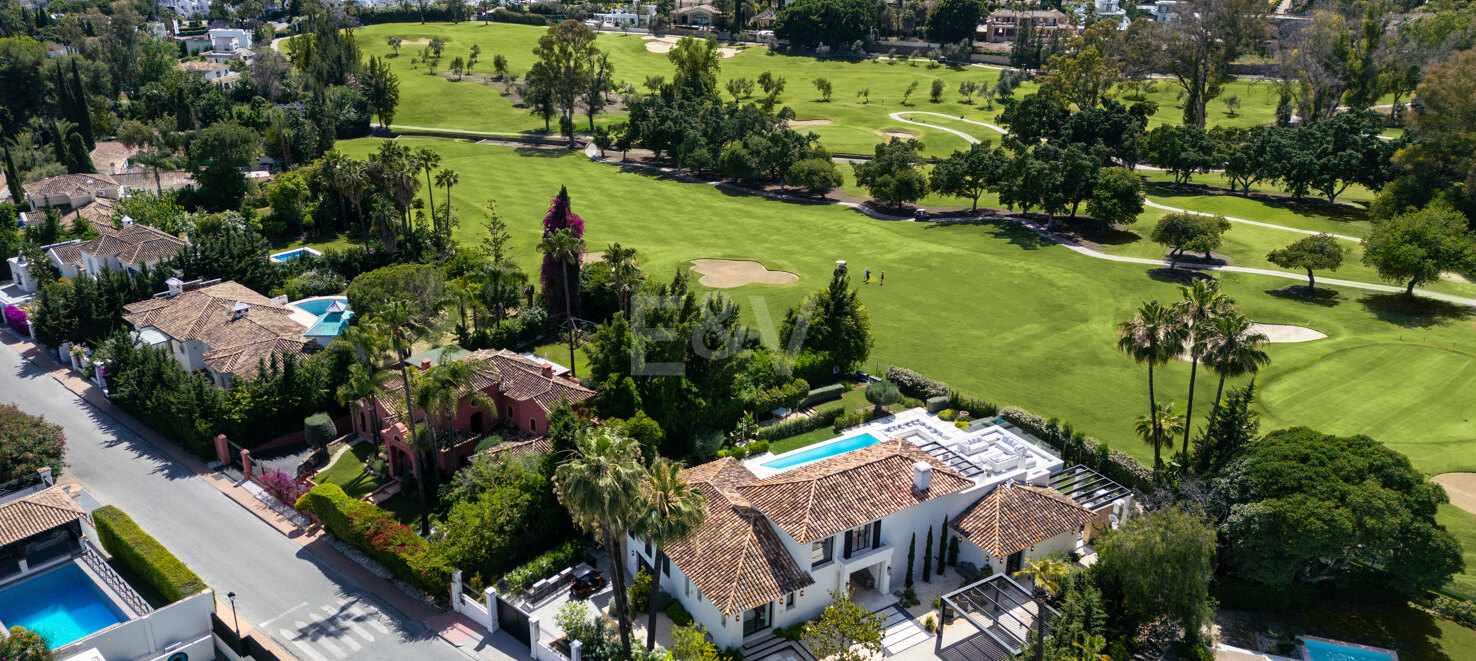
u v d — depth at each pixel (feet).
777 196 456.45
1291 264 318.04
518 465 176.76
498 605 153.99
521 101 645.51
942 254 361.71
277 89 586.04
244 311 245.86
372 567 171.53
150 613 145.48
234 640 147.43
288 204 378.53
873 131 577.84
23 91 515.91
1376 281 329.52
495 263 272.92
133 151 492.54
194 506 190.19
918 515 164.55
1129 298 313.32
